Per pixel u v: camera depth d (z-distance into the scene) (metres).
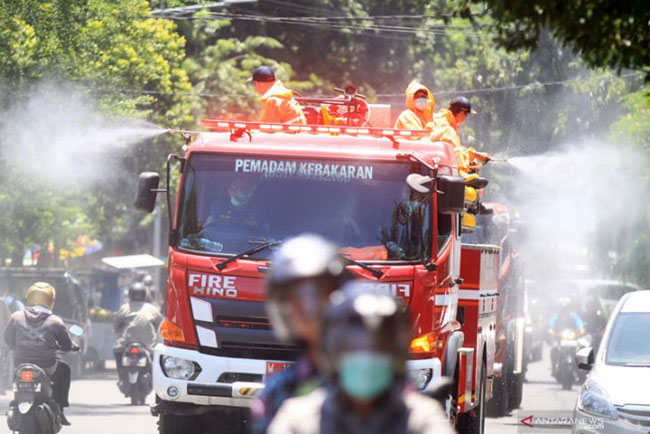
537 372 76.25
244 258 26.72
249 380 26.50
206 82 76.25
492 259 34.94
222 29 84.75
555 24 18.94
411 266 26.73
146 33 57.31
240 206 27.27
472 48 86.81
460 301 31.55
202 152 27.64
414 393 9.34
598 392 28.59
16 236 69.94
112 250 106.81
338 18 81.19
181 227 27.31
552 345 66.50
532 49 19.81
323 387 9.73
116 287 82.44
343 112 33.19
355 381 8.84
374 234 26.92
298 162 27.44
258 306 26.45
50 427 28.12
